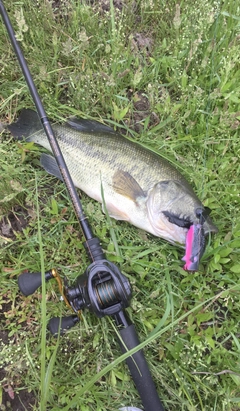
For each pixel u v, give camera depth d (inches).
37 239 18.7
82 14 20.7
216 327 18.1
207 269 18.5
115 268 15.2
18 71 20.7
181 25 21.6
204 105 20.5
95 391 17.0
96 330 17.4
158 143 20.2
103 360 17.3
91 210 16.6
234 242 18.5
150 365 17.2
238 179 20.0
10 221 19.5
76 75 20.5
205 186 19.2
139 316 17.7
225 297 18.1
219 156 20.3
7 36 20.5
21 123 19.4
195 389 16.6
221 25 21.3
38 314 18.1
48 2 19.8
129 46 21.0
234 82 20.9
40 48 21.0
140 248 18.7
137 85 21.2
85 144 18.5
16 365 16.8
